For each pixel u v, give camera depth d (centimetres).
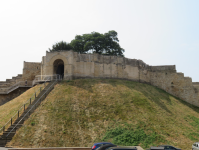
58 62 4291
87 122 2711
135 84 4244
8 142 2227
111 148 1778
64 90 3400
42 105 2905
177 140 2659
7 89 3997
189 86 4472
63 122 2614
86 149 2180
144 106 3328
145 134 2642
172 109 3609
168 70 4775
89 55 4238
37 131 2408
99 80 3978
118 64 4428
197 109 4066
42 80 3819
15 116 2670
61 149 2139
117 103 3256
